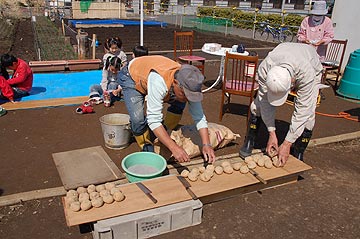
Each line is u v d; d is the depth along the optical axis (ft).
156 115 9.48
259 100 11.35
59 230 9.14
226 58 16.55
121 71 11.69
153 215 8.63
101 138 14.70
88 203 8.48
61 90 21.45
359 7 26.40
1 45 37.65
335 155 14.49
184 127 13.64
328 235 9.41
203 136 10.39
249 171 10.98
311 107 10.38
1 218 9.48
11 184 11.01
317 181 12.25
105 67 18.89
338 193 11.53
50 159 12.73
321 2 21.18
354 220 10.12
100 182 10.89
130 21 71.82
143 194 9.30
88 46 33.99
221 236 9.15
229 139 14.15
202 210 9.98
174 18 79.71
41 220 9.49
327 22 21.52
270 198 10.99
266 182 10.50
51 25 59.41
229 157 12.56
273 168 11.28
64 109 18.12
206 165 12.00
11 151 13.25
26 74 19.31
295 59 9.93
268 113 11.22
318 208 10.61
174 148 9.36
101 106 18.79
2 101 18.71
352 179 12.53
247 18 67.10
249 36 57.16
